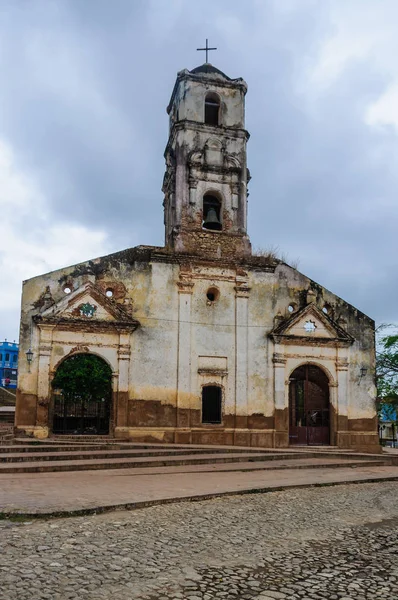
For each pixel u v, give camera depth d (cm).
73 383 2341
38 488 1273
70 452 1931
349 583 690
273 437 2541
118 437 2344
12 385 7825
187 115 2703
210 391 2533
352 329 2750
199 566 734
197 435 2458
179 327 2506
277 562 771
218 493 1304
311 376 2738
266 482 1534
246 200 2725
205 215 2692
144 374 2433
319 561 785
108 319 2406
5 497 1129
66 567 693
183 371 2478
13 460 1747
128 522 979
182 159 2658
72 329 2362
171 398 2452
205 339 2541
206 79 2758
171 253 2534
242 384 2548
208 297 2608
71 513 1006
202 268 2586
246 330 2595
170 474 1645
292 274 2712
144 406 2412
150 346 2459
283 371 2603
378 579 711
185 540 870
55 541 817
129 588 634
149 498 1174
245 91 2827
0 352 8256
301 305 2703
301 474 1784
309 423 2686
